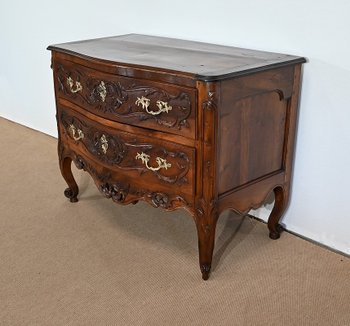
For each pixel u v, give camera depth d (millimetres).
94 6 2490
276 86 1624
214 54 1752
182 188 1605
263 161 1719
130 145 1689
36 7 2816
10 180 2471
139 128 1638
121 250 1862
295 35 1739
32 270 1740
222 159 1537
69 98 1927
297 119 1828
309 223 1924
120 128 1697
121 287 1648
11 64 3184
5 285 1660
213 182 1528
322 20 1653
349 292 1608
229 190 1615
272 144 1730
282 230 1978
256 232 1982
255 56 1714
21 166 2645
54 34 2785
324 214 1864
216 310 1537
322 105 1745
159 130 1582
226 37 1958
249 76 1506
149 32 2275
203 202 1562
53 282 1676
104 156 1818
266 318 1499
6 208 2188
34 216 2119
